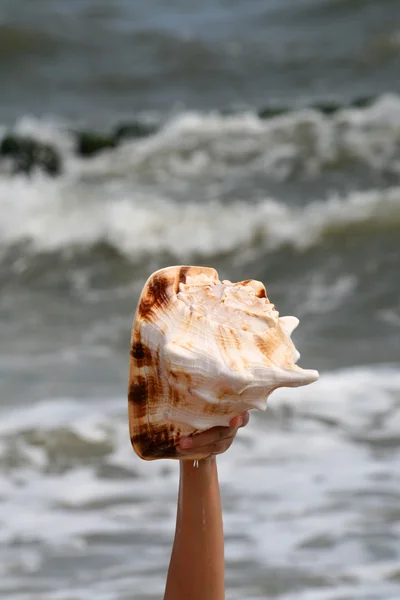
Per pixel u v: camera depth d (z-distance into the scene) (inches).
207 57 1301.7
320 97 1149.1
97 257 711.7
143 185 874.1
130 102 1206.3
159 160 933.8
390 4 1379.2
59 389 431.2
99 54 1350.9
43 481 315.6
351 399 370.3
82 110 1187.3
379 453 329.1
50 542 268.1
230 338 93.1
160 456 95.7
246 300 96.0
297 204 773.3
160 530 274.5
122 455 332.2
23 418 373.4
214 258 699.4
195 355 91.8
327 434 344.8
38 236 733.9
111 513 288.4
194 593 100.3
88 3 1562.5
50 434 344.2
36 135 1013.8
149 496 301.3
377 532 266.2
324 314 579.8
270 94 1179.9
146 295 95.0
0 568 253.0
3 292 667.4
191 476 100.5
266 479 309.1
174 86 1244.5
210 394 92.2
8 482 315.6
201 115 1034.1
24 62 1342.3
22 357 501.7
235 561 251.3
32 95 1252.5
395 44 1250.6
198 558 100.3
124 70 1296.8
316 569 245.6
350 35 1305.4
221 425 94.5
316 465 319.3
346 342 514.9
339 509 283.1
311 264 668.1
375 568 245.1
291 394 371.6
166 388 94.0
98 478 317.1
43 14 1496.1
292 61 1255.5
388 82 1174.3
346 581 238.5
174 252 710.5
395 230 692.7
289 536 266.2
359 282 633.0
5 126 1136.2
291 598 230.1
